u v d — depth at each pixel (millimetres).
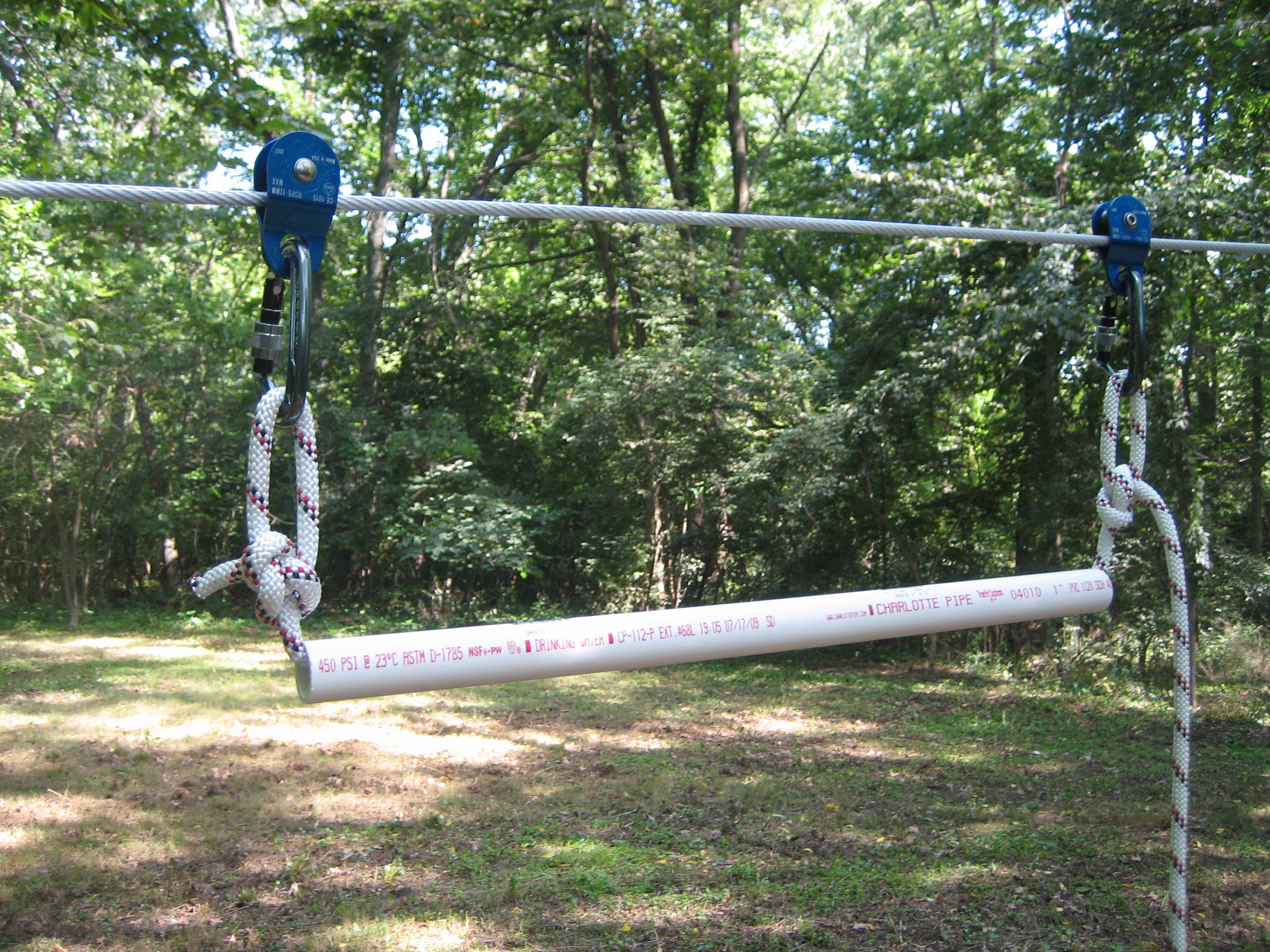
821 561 15430
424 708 10547
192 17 8172
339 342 18969
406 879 5422
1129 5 12328
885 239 16984
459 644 1627
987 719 10398
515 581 18750
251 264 22828
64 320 13688
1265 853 5934
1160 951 4516
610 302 18250
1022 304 11656
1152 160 12656
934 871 5570
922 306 13242
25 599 19609
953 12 19000
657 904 5098
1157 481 11797
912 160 19422
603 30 17250
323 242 1705
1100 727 10016
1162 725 10094
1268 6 8812
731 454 15484
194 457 18609
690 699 11539
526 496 19266
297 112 18828
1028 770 8078
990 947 4594
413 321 19172
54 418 16297
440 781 7426
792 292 16859
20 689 11055
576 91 18234
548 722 9969
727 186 22859
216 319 18344
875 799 7094
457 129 20844
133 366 17109
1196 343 12867
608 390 15547
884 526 14445
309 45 18016
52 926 4762
